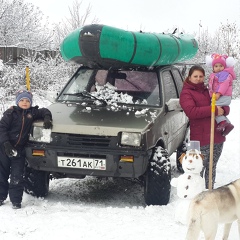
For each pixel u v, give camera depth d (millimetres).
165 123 4879
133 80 5199
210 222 3064
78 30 4875
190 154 3715
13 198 4340
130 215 4148
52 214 4098
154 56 5008
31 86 10430
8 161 4449
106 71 5328
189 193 3664
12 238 3561
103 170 4285
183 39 5746
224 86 4598
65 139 4352
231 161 7367
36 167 4465
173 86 5691
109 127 4297
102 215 4137
